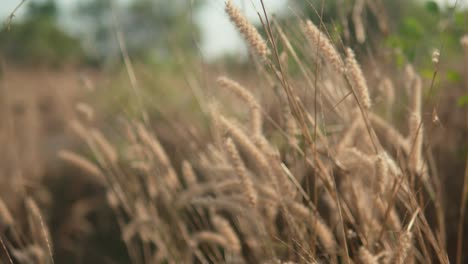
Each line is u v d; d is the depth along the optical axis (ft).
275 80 4.75
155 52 14.73
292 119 4.58
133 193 5.94
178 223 5.21
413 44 5.74
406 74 4.76
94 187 8.16
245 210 4.53
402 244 3.91
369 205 4.58
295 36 4.83
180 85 10.87
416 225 4.17
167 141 6.25
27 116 9.16
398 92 5.27
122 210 7.40
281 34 4.49
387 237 4.46
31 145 8.63
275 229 4.69
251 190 4.22
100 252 6.58
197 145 5.60
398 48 5.68
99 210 7.55
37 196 7.41
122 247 6.62
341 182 4.68
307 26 4.14
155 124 6.96
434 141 5.76
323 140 4.32
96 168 5.66
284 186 4.39
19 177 6.26
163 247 5.33
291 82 4.51
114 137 6.53
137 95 5.50
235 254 4.86
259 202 4.43
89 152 8.59
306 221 4.45
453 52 5.94
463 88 6.09
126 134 5.55
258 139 4.34
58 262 6.61
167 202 5.33
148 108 8.41
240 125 4.70
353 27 5.52
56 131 11.53
